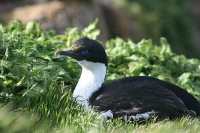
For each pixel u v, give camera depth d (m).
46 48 16.28
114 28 32.41
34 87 14.00
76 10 28.52
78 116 13.40
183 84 16.84
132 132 12.98
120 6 32.88
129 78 14.68
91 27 18.28
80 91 14.49
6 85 14.29
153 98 14.07
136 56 17.48
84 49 14.62
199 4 36.59
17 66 14.51
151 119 13.87
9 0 30.20
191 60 18.36
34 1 30.00
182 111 13.99
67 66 15.92
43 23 27.94
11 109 13.40
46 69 14.98
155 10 33.28
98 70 14.59
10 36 15.55
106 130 12.99
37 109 13.49
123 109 13.96
